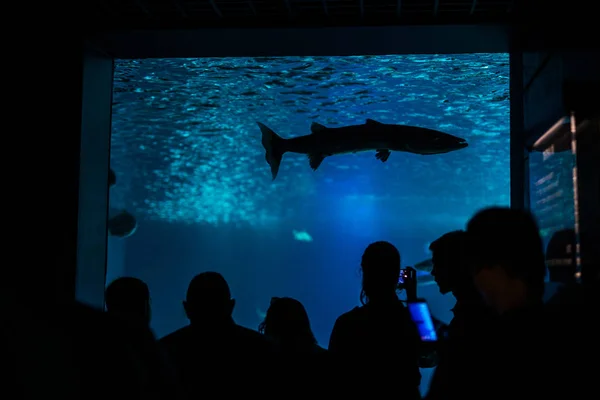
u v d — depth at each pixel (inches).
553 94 168.9
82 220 204.4
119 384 51.6
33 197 200.1
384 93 533.6
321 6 193.6
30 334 48.5
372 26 196.9
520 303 78.8
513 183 219.1
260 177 1215.6
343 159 1061.1
